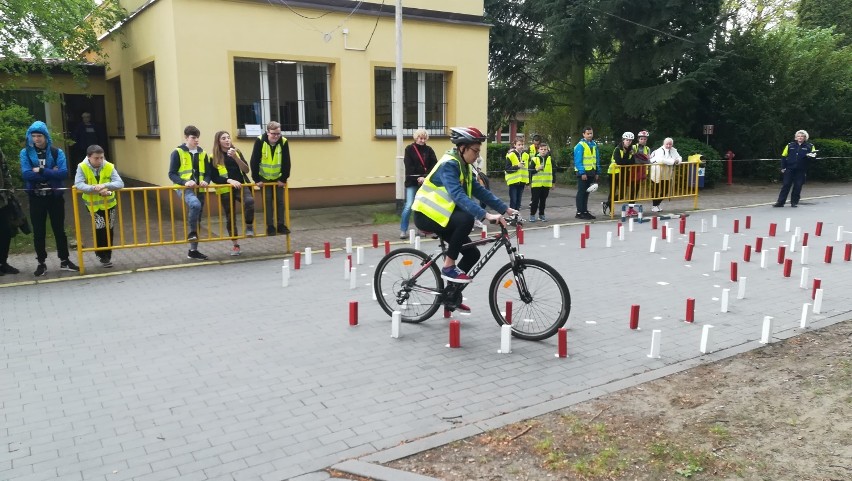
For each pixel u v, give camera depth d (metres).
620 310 6.64
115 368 5.10
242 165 9.70
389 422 4.12
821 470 3.41
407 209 10.94
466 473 3.46
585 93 22.08
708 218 13.59
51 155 8.30
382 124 15.47
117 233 11.43
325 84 14.55
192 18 12.56
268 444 3.84
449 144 16.22
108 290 7.63
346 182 14.73
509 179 12.87
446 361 5.21
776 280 7.89
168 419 4.19
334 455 3.70
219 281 8.07
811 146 15.21
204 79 12.82
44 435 3.98
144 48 14.16
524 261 5.73
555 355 5.32
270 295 7.35
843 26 28.28
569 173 22.53
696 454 3.60
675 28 20.36
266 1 13.24
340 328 6.11
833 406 4.19
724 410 4.19
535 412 4.20
